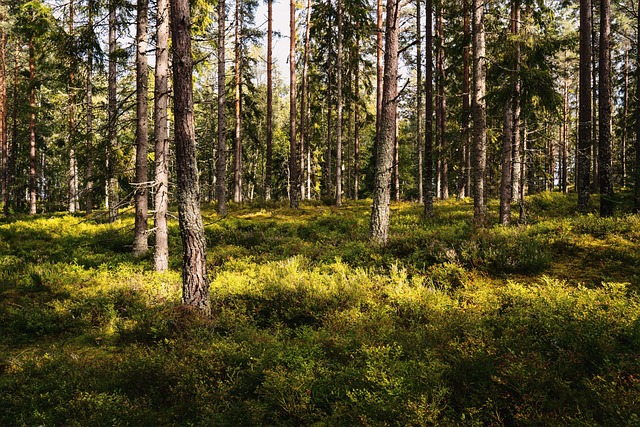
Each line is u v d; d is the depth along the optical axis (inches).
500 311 248.7
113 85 643.5
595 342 177.0
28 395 183.2
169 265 474.3
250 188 2081.7
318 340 223.1
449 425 136.3
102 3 518.0
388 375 163.5
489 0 572.4
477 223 525.7
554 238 394.9
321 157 1764.3
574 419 131.0
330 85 1173.7
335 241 520.1
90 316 311.7
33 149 1058.1
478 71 542.0
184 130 283.4
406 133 1727.4
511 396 153.3
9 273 440.8
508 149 542.0
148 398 180.7
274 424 157.9
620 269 319.9
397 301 277.9
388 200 448.8
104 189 588.1
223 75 868.0
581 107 585.6
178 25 279.9
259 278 363.9
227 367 194.1
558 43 538.9
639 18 639.8
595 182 1033.5
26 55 1061.1
